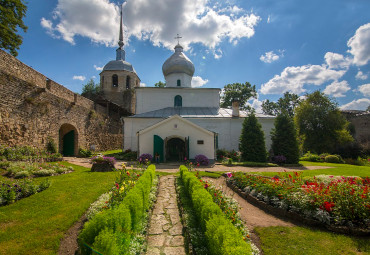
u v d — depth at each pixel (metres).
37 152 14.09
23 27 20.03
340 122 29.09
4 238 4.61
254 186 8.15
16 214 5.79
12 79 12.88
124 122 23.44
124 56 41.78
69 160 16.05
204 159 17.12
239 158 19.77
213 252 3.57
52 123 16.86
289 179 8.50
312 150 30.00
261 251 4.34
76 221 5.48
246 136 19.89
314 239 4.80
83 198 7.05
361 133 37.06
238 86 45.59
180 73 30.08
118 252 3.43
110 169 12.05
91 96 37.28
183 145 19.31
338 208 5.48
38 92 15.20
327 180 9.64
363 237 4.90
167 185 9.90
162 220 5.96
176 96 27.70
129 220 4.18
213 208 4.52
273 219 6.05
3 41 19.14
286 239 4.80
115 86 38.72
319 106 30.30
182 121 18.48
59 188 8.12
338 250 4.38
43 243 4.48
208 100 28.00
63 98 18.58
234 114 24.03
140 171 11.56
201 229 4.94
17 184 7.25
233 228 3.66
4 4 18.28
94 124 24.98
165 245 4.61
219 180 11.43
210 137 18.41
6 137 12.31
